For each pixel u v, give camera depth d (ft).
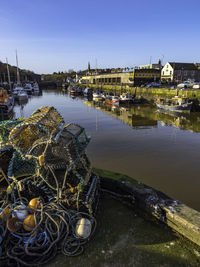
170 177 30.35
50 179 14.56
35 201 12.78
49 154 14.64
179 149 43.21
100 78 223.92
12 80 298.56
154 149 43.24
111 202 15.78
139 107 112.27
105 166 34.55
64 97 180.96
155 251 11.29
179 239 12.19
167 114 89.20
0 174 14.78
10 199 13.56
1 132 14.94
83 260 10.73
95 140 49.93
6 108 93.04
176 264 10.49
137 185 15.80
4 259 10.43
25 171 15.14
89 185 14.57
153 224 13.41
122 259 10.80
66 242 11.28
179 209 12.92
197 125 67.31
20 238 10.81
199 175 30.91
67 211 12.35
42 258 10.55
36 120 12.37
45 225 11.19
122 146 45.27
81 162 15.06
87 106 119.03
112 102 122.42
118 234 12.49
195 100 94.48
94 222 13.24
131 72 156.04
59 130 13.12
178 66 177.17
